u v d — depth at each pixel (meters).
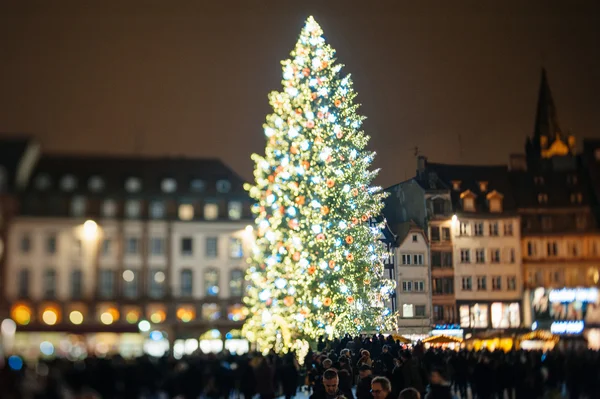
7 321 93.94
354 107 53.53
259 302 54.84
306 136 51.25
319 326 50.06
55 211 98.75
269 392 32.09
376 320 57.38
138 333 90.44
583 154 111.56
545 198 106.75
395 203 105.38
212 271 98.81
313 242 49.03
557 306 100.81
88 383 28.97
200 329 96.25
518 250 102.56
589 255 105.56
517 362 33.66
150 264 98.44
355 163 53.44
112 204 99.94
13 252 96.88
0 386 21.38
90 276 97.38
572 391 34.25
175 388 30.17
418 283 98.12
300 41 52.84
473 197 102.81
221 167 103.00
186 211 100.25
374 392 14.84
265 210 52.41
